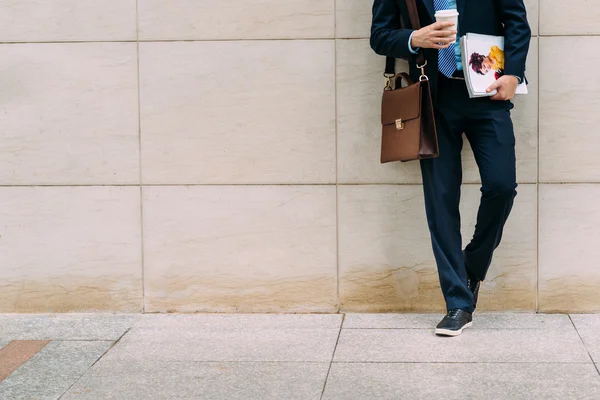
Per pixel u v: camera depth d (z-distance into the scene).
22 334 4.82
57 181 5.11
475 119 4.46
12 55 5.06
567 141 4.84
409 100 4.38
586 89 4.81
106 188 5.10
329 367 4.14
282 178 5.01
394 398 3.73
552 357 4.20
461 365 4.11
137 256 5.12
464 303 4.59
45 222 5.13
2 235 5.13
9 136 5.11
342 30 4.91
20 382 4.07
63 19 5.04
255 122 5.00
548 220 4.90
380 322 4.87
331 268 5.04
